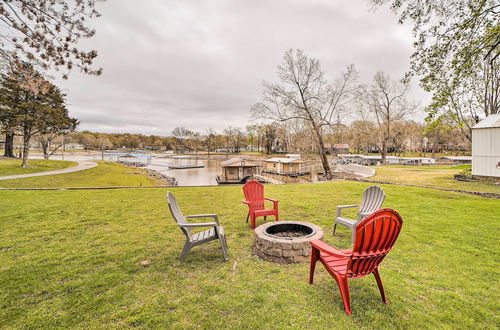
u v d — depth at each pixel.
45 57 4.83
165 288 3.10
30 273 3.48
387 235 2.55
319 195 10.00
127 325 2.41
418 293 2.96
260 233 4.18
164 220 6.32
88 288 3.09
